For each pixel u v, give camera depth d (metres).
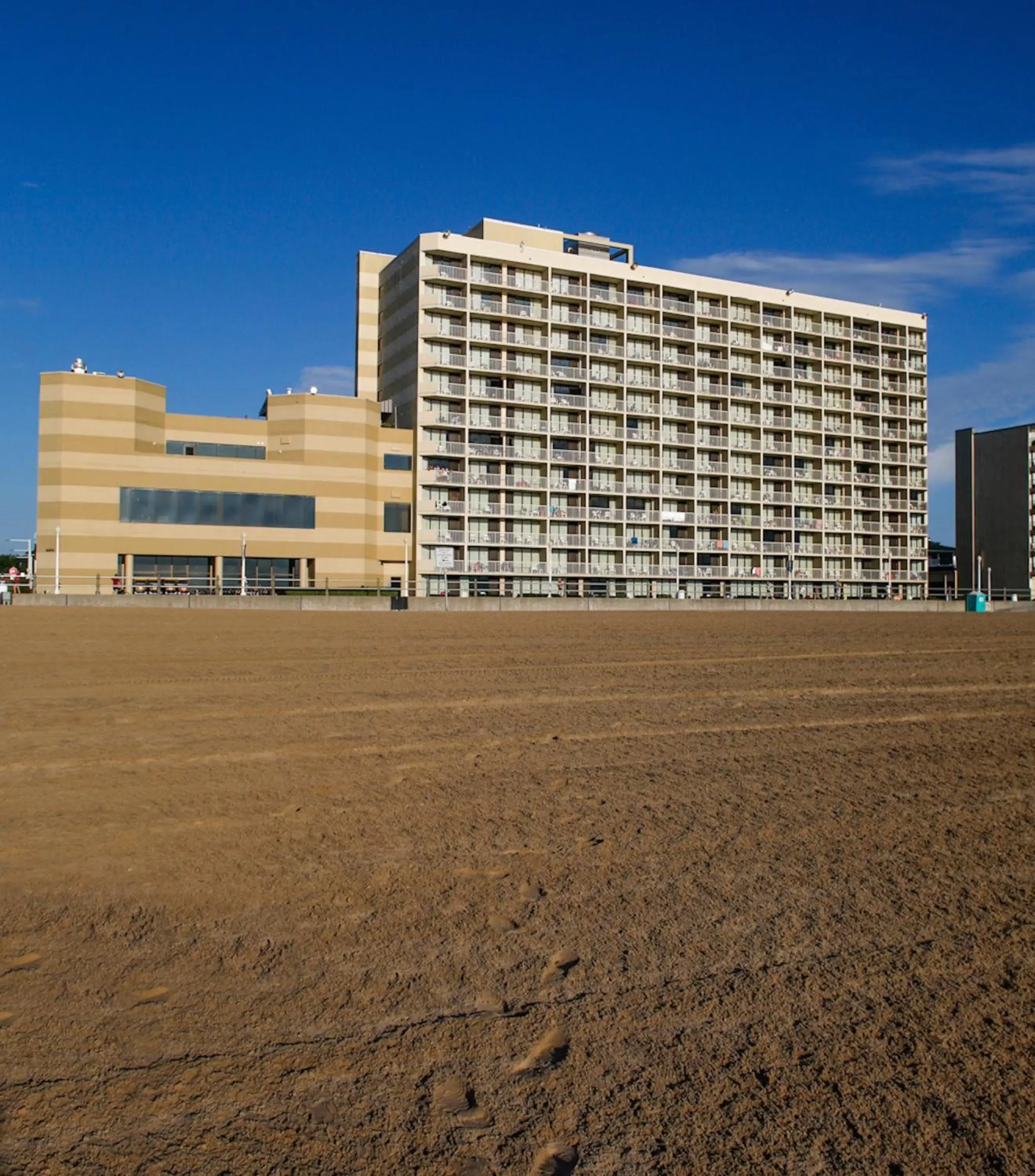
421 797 8.54
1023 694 14.91
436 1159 3.60
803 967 5.10
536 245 80.62
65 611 35.59
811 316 90.00
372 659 19.41
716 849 7.09
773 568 86.50
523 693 14.72
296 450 69.00
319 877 6.49
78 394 62.97
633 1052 4.30
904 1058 4.22
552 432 77.62
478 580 75.25
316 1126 3.80
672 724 12.11
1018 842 7.22
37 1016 4.61
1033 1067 4.12
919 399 94.50
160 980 4.99
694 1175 3.50
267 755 10.17
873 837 7.36
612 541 79.44
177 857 6.88
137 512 64.19
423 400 74.00
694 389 82.94
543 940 5.47
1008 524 95.75
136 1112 3.87
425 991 4.87
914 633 28.41
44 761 9.83
